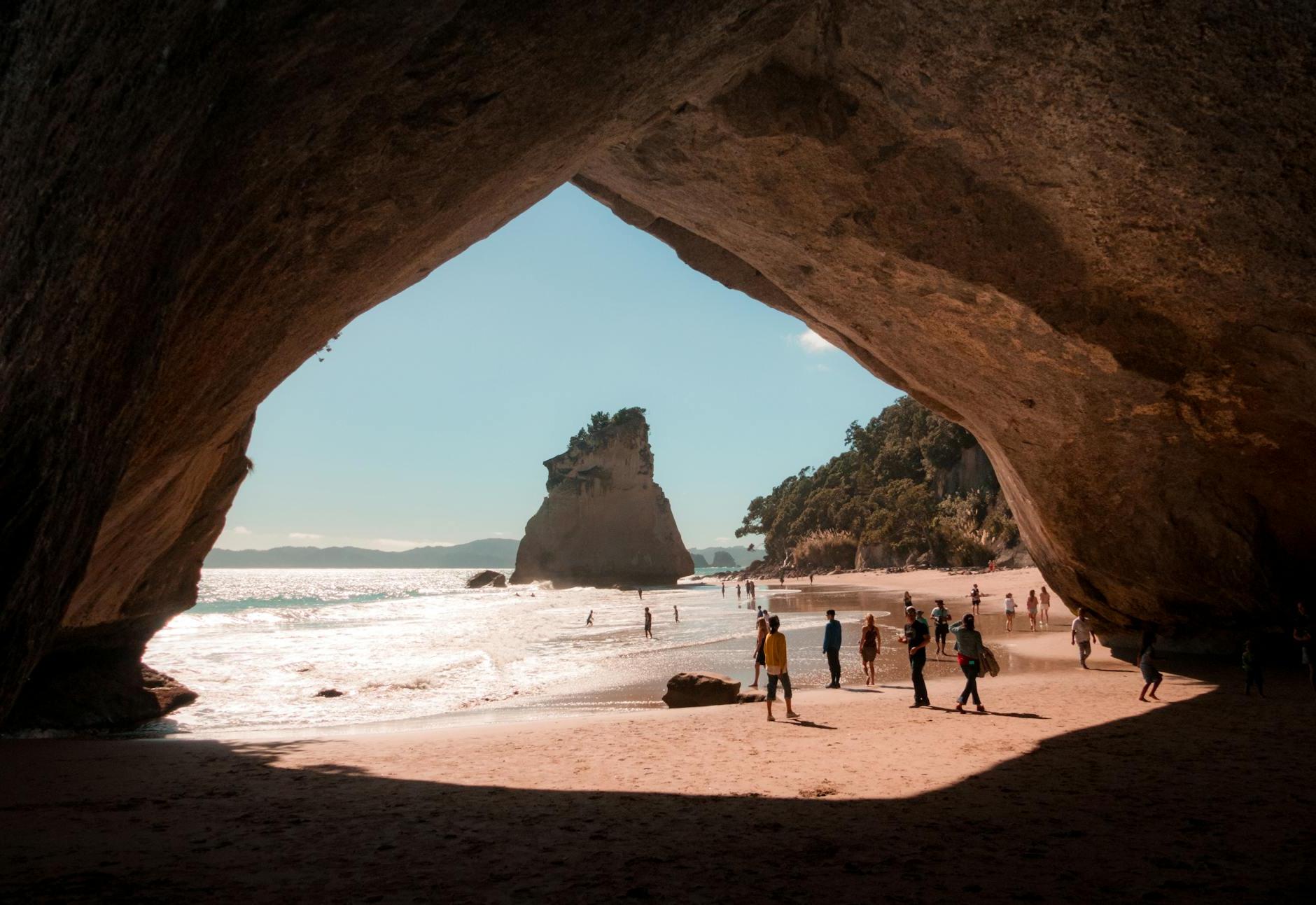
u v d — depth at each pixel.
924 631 12.67
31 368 3.01
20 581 3.42
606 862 5.01
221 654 31.41
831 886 4.46
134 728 14.89
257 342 6.71
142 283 3.83
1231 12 8.27
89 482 3.86
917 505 94.75
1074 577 18.80
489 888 4.51
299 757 9.62
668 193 13.63
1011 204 11.65
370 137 5.30
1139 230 11.24
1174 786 6.86
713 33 7.26
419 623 52.22
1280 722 10.06
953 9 9.33
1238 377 12.73
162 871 4.86
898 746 9.23
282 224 5.37
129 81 3.07
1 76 2.51
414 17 4.44
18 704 13.77
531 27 5.31
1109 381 13.74
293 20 3.82
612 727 11.45
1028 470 16.97
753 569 150.88
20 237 2.74
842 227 12.79
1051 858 4.93
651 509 126.75
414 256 7.96
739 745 9.58
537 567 124.50
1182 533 15.59
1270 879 4.43
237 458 15.86
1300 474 13.79
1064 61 9.44
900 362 16.66
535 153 7.28
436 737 11.04
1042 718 11.05
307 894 4.42
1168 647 18.25
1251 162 9.60
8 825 6.16
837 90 10.89
